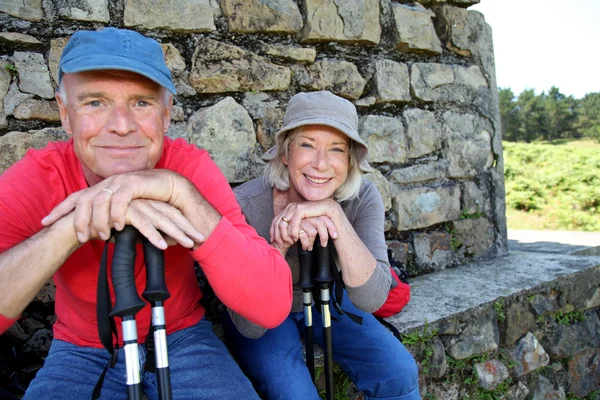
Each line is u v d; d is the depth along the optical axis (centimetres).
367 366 168
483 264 287
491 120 299
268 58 220
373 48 252
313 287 162
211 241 112
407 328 198
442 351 210
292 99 167
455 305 221
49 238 102
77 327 133
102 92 111
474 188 292
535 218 768
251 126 218
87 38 110
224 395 133
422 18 265
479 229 294
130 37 112
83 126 112
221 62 209
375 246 167
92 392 121
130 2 190
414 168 266
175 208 109
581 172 848
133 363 97
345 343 171
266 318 127
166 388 99
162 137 122
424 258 271
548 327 252
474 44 290
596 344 273
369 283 154
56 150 126
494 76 300
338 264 167
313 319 179
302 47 230
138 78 112
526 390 241
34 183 118
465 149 286
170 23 197
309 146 162
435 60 276
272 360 155
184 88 202
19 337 179
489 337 225
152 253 102
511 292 236
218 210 128
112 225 102
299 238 150
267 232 174
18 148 175
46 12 177
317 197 162
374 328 172
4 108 173
